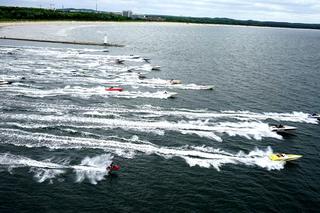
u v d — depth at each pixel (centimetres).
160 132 5519
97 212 3562
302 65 13200
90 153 4706
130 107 6625
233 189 4106
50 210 3544
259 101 7594
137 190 3959
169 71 10362
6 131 5166
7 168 4219
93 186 3981
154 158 4700
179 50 15825
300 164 4834
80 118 5862
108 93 7444
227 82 9262
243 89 8575
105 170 4309
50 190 3856
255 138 5553
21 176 4078
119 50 14538
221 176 4366
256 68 11769
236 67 11750
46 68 9688
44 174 4147
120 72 9712
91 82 8362
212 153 4934
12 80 8044
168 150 4931
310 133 5944
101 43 15838
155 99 7244
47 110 6144
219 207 3762
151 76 9488
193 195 3938
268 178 4403
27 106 6291
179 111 6581
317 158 5066
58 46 14400
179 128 5728
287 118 6606
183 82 8944
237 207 3781
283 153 5103
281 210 3797
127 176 4222
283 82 9662
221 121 6197
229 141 5366
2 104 6306
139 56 13062
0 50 12288
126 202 3741
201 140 5331
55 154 4609
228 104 7231
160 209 3662
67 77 8738
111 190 3928
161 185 4088
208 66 11638
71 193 3828
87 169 4309
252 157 4906
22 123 5484
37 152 4631
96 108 6431
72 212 3534
